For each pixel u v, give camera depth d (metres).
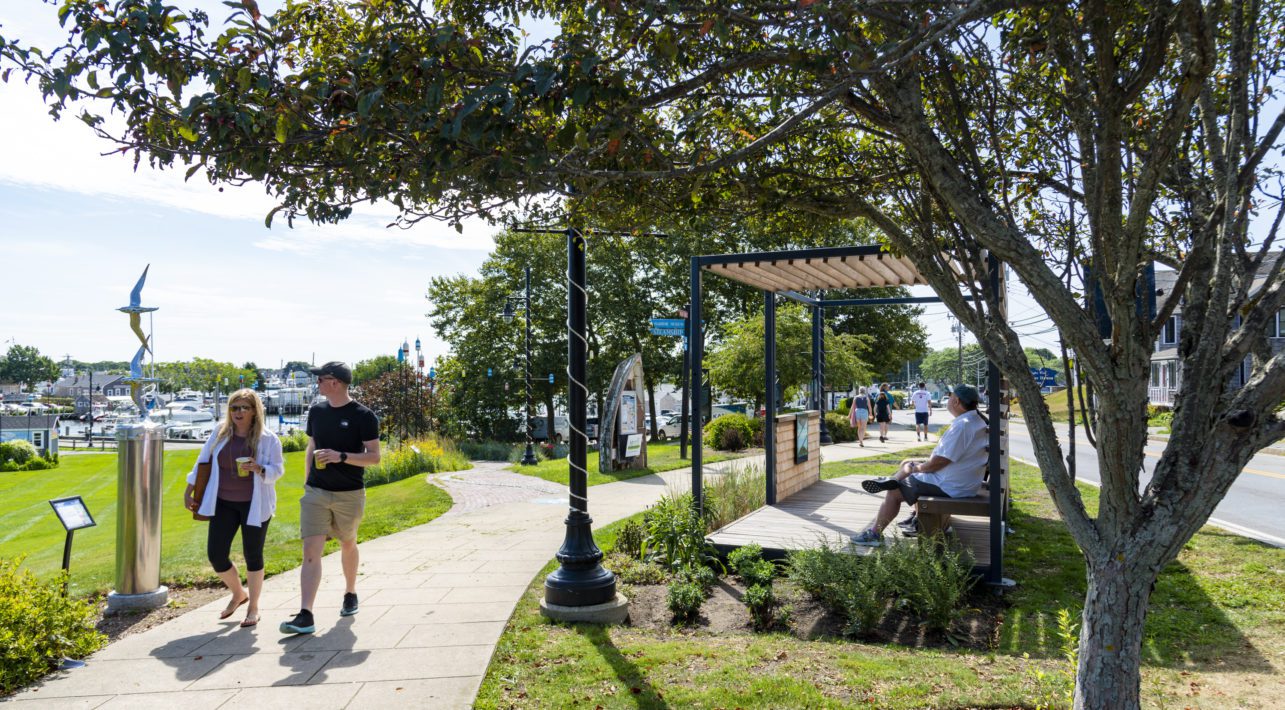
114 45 2.46
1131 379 3.00
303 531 5.61
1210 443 2.91
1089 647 3.18
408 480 18.09
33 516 14.99
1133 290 2.99
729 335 32.16
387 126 2.75
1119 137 3.06
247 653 5.08
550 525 10.08
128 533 6.17
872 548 6.92
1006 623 5.75
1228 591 6.37
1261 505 12.00
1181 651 5.06
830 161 4.29
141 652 5.10
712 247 35.94
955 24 2.62
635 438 17.88
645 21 2.83
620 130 2.76
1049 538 8.59
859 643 5.43
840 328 41.22
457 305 45.84
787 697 4.22
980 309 3.38
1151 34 3.00
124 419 6.36
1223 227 2.80
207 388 118.94
